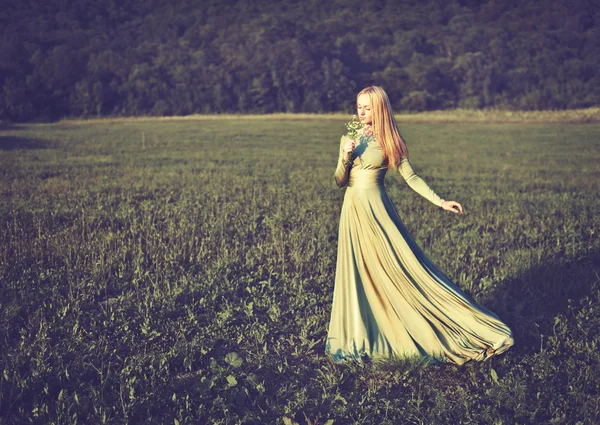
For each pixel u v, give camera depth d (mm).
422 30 157375
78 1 176375
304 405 3652
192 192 12109
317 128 47781
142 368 4047
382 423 3439
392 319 4082
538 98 99875
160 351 4332
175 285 5602
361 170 4117
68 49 117812
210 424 3439
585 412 3512
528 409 3602
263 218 9516
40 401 3602
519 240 8023
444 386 3900
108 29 165250
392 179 15602
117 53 118875
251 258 6820
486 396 3748
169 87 104500
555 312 5195
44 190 12070
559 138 35281
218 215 9367
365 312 4133
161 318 4914
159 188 12688
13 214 8922
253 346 4508
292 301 5473
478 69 109562
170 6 186500
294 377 4004
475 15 171500
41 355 4066
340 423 3516
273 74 107000
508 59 124562
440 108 102125
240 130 44594
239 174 15883
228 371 3949
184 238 7711
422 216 9609
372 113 4066
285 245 7555
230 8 187375
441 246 7426
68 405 3525
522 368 4141
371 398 3703
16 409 3543
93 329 4699
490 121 54906
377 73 113688
